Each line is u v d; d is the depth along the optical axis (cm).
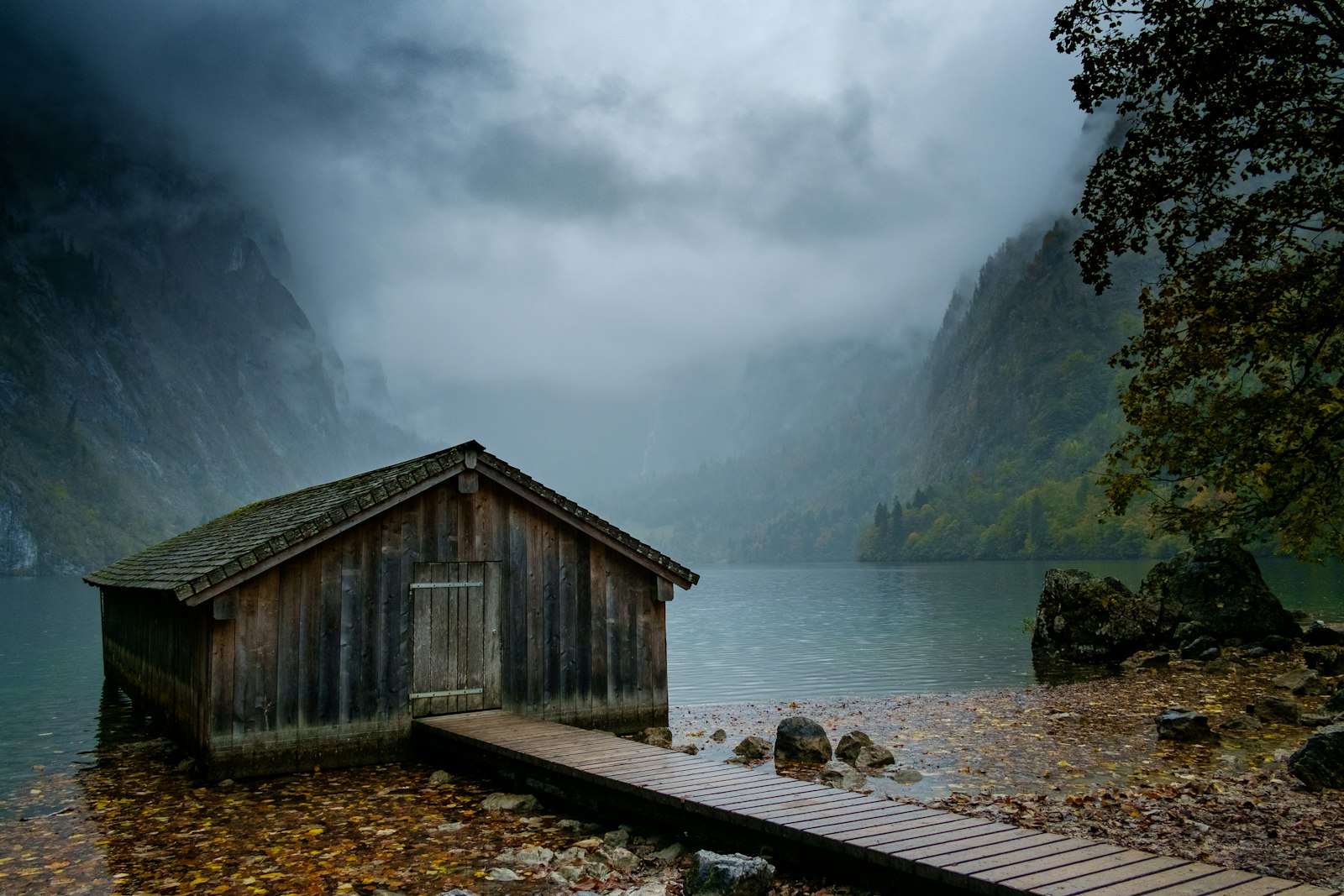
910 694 2366
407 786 1301
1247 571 2708
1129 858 769
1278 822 1007
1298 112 1427
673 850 984
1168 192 1505
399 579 1482
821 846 840
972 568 16538
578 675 1655
